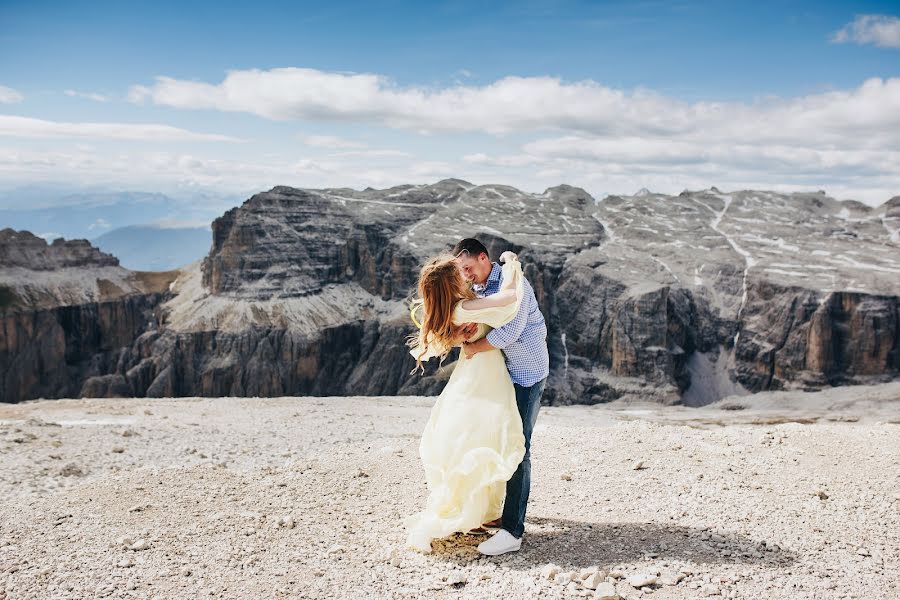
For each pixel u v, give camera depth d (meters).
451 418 7.59
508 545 7.52
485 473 7.39
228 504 9.68
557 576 6.76
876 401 83.06
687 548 7.55
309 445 15.07
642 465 11.09
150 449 14.71
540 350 7.64
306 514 9.17
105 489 10.48
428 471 7.82
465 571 7.06
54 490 11.00
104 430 16.77
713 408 88.81
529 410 7.72
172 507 9.52
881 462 11.04
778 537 7.90
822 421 49.06
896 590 6.52
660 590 6.52
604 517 8.77
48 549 7.88
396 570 7.19
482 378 7.60
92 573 7.15
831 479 10.22
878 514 8.68
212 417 20.25
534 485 10.41
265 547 7.91
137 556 7.63
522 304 7.29
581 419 27.97
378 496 9.95
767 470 10.80
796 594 6.41
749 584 6.62
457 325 7.48
